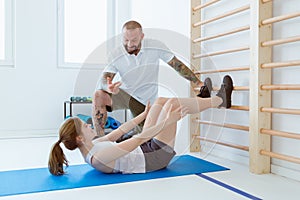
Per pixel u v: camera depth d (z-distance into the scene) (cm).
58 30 370
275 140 189
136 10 377
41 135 362
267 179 173
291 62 165
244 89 204
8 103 351
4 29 349
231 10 225
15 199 139
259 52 184
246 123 213
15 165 204
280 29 184
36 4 359
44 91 366
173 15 297
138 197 142
